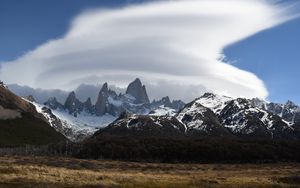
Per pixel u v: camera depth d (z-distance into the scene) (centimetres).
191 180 9188
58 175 8462
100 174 9669
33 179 7362
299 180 10338
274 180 10369
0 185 6438
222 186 8025
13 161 17200
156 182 8119
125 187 6938
